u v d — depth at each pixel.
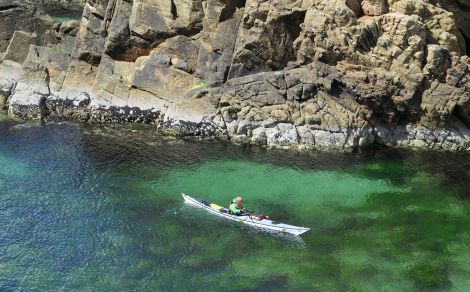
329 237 33.38
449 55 47.09
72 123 48.38
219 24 48.69
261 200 37.66
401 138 47.31
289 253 31.58
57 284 28.33
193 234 33.12
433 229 34.62
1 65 52.12
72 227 33.31
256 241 32.62
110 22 51.06
